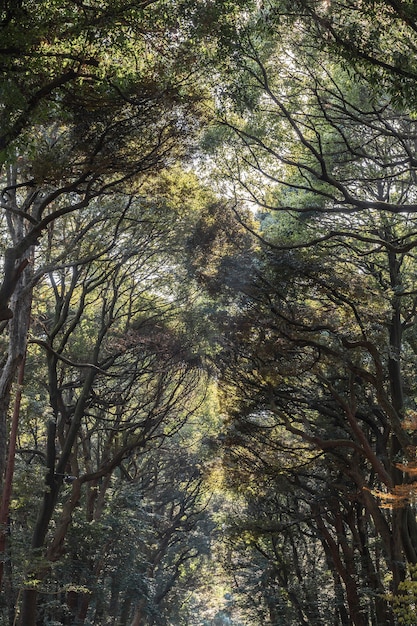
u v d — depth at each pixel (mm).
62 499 32594
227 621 63375
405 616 16531
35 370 30344
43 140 14148
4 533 21219
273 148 22109
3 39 11055
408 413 18781
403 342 27750
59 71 12742
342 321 22203
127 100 13406
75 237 23531
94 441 43688
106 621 39688
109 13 11938
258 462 26328
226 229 24031
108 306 31266
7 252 12641
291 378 25062
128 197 23359
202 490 41469
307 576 33312
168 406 32250
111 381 35219
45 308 32406
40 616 29750
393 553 21312
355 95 20688
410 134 20234
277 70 20109
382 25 14023
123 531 32281
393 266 23703
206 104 16672
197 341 30531
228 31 15500
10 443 21594
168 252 27156
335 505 27016
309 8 14484
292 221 23609
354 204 16797
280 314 21766
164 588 41969
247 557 35031
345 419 24672
